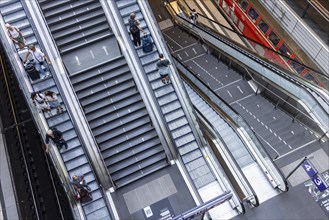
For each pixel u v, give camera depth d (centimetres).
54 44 1708
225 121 2020
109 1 1791
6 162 1934
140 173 1755
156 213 1658
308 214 1725
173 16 3086
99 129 1752
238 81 2344
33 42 1717
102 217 1639
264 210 1727
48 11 1827
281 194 1770
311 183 1794
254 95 2250
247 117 2139
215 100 2052
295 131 2000
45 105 1611
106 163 1733
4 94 2248
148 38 1734
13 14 1741
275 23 2402
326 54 2058
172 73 1806
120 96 1786
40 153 2025
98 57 1823
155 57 1816
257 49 2630
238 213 1691
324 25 2192
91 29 1861
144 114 1786
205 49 2667
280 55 2175
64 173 1639
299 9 2277
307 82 1908
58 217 1786
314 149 1916
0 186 1873
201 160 1780
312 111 1853
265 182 1802
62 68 1681
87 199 1644
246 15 2702
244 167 1852
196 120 1806
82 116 1658
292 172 1656
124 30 1767
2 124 2072
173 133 1797
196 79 2156
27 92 1667
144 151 1775
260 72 2053
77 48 1838
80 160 1683
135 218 1650
